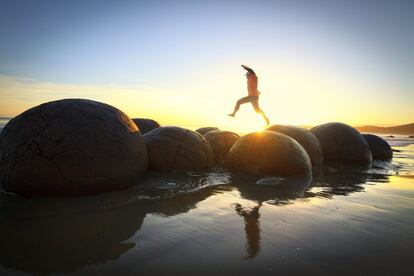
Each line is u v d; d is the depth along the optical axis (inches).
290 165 243.1
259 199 169.5
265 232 119.9
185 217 135.6
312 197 177.5
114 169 171.3
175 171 243.1
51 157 157.8
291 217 138.7
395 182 234.2
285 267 93.4
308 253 102.8
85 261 95.3
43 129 163.0
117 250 102.6
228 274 88.9
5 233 115.0
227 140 335.3
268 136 258.5
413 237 118.5
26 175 156.4
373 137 434.6
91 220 130.0
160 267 92.1
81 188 162.7
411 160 412.5
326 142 355.9
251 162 247.3
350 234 119.9
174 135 255.3
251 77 365.4
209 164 268.5
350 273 91.0
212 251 102.7
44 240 109.5
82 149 162.4
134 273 88.7
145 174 213.6
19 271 89.1
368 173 278.7
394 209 155.7
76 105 177.8
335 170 292.7
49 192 159.2
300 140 319.6
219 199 167.5
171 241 110.0
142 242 108.9
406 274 91.2
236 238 113.6
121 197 164.7
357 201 170.7
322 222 132.8
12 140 163.9
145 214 138.9
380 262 98.0
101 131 171.6
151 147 245.9
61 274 88.0
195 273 89.0
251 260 97.1
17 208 143.0
